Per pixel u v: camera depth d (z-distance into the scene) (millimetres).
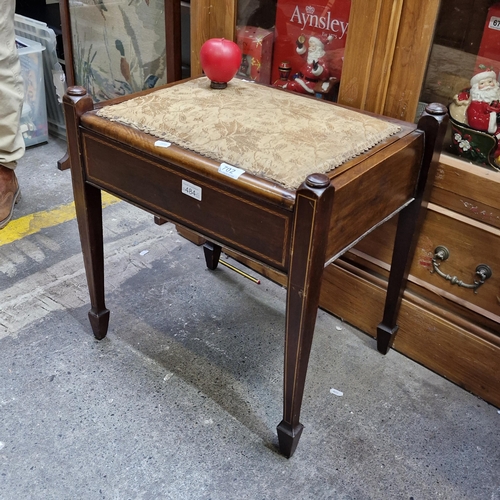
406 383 1262
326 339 1369
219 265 1596
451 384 1268
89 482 1010
